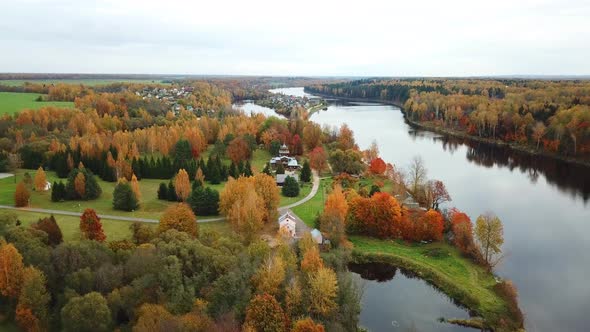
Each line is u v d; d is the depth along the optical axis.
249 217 88.25
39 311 56.84
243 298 61.00
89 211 79.44
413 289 80.06
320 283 63.50
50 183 125.50
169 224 80.50
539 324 68.69
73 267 63.06
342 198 100.56
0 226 73.44
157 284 61.47
